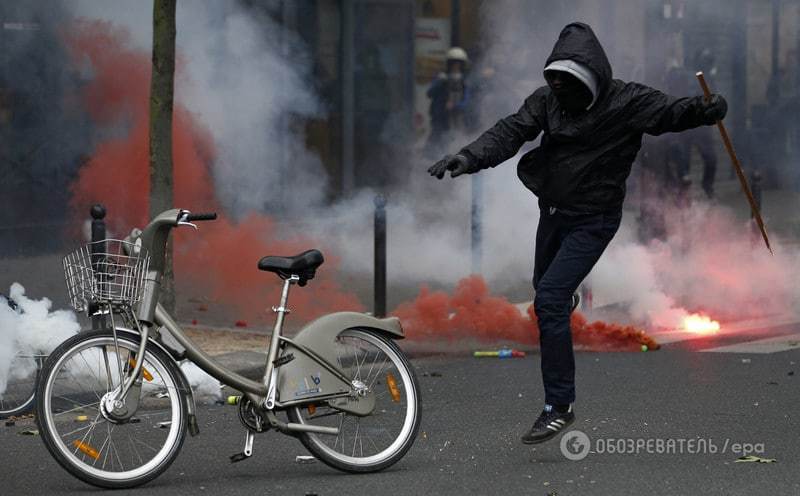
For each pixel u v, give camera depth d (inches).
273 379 653.9
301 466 679.1
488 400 854.5
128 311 643.5
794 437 737.6
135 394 637.9
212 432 760.3
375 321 676.1
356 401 672.4
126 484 631.2
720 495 612.7
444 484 637.3
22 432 754.2
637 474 653.9
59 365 624.1
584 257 689.0
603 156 683.4
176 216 635.5
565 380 690.2
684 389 882.1
